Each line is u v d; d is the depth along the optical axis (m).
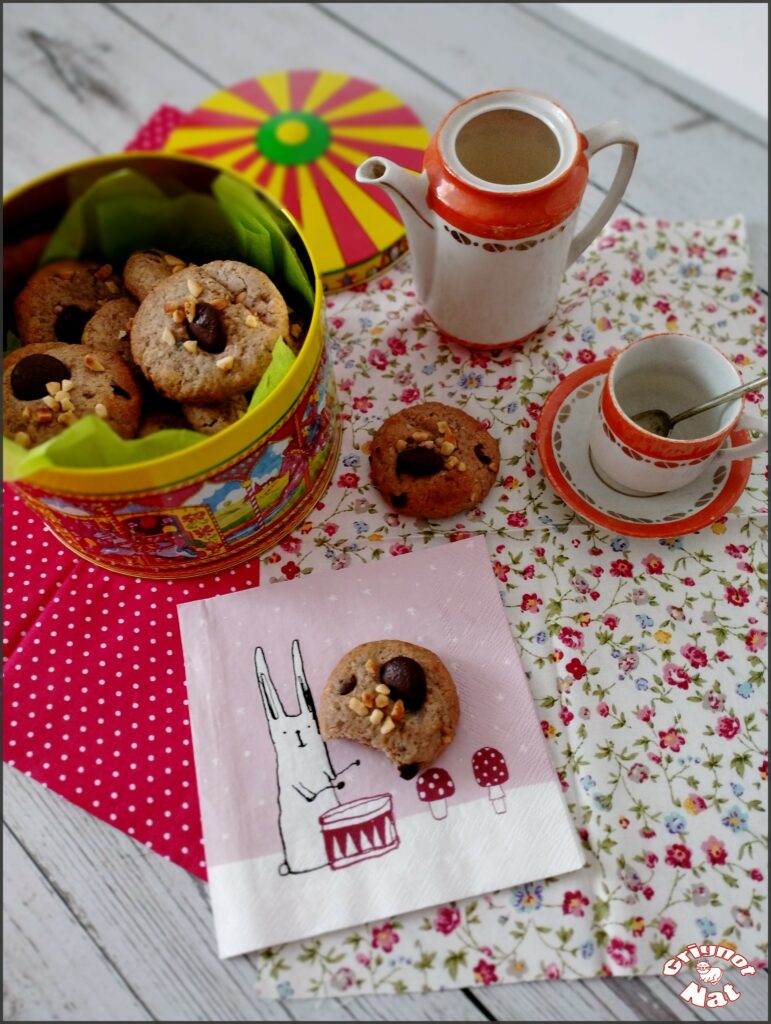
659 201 0.54
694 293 0.50
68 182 0.39
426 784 0.37
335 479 0.45
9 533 0.44
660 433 0.41
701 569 0.42
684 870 0.36
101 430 0.33
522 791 0.37
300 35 0.61
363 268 0.50
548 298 0.44
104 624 0.41
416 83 0.59
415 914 0.35
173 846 0.37
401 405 0.47
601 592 0.42
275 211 0.38
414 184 0.39
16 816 0.38
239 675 0.40
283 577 0.42
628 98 0.58
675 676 0.40
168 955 0.35
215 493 0.36
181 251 0.45
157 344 0.38
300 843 0.36
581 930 0.35
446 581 0.41
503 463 0.45
